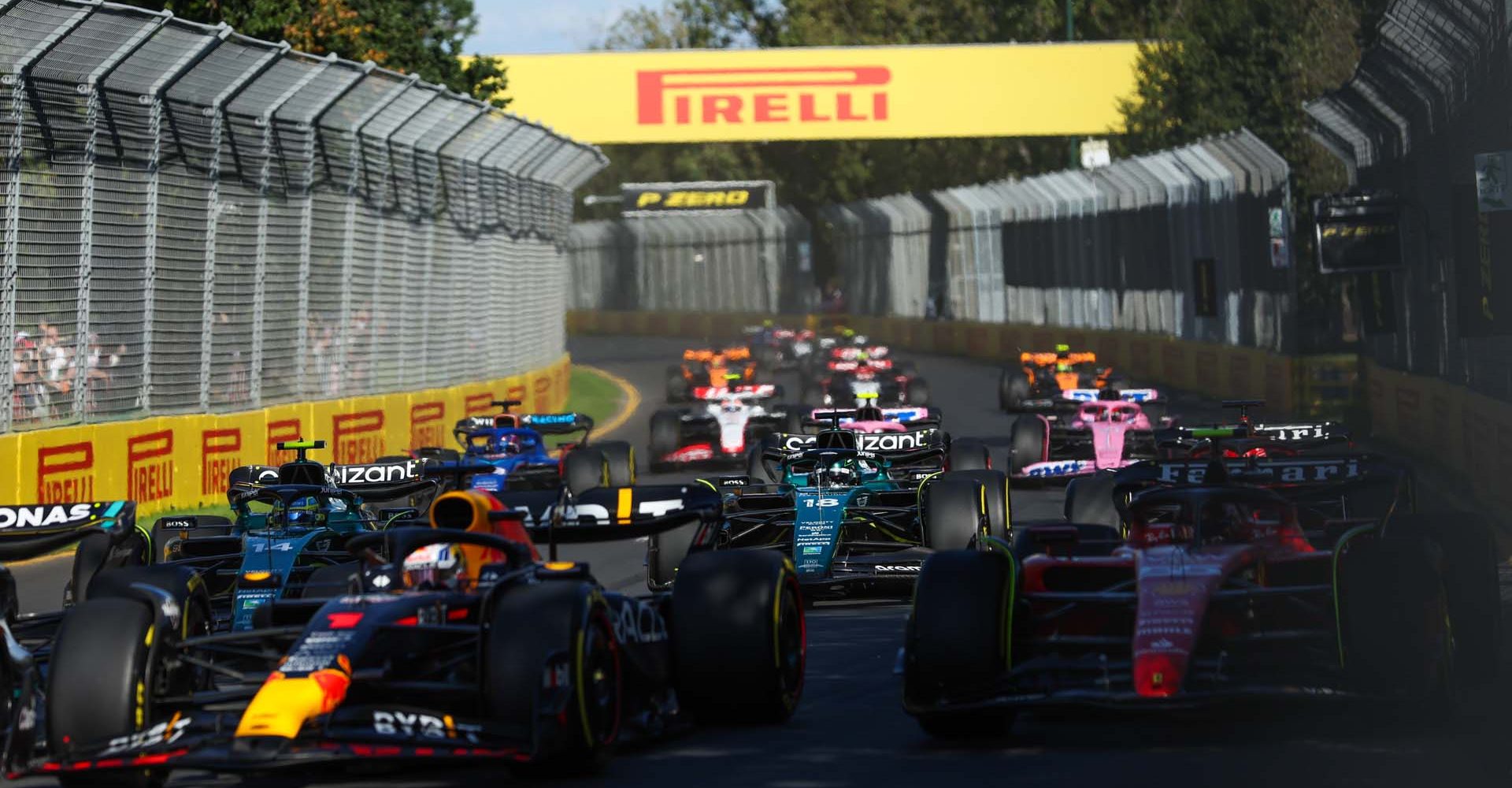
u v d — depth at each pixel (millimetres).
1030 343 184875
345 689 24844
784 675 31109
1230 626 30359
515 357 128250
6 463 65125
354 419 93125
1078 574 32531
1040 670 28375
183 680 27797
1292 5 149625
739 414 92250
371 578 28562
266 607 31078
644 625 30016
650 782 26406
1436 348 83250
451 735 24750
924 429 71562
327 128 91688
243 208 83250
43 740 27969
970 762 27344
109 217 72688
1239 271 130500
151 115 75188
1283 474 38844
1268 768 25812
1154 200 153875
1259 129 151125
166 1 98875
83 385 71438
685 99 167750
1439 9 69625
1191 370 141875
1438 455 80812
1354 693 27000
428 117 103250
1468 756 26172
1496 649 31125
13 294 67062
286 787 27188
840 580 47031
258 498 45844
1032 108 171500
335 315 93562
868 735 30188
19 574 61875
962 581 28594
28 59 66875
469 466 36125
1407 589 27266
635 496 32500
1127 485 39031
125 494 72250
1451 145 73938
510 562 29078
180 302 78250
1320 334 140125
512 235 126812
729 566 30906
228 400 82688
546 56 166000
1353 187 101000
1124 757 27188
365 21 122438
